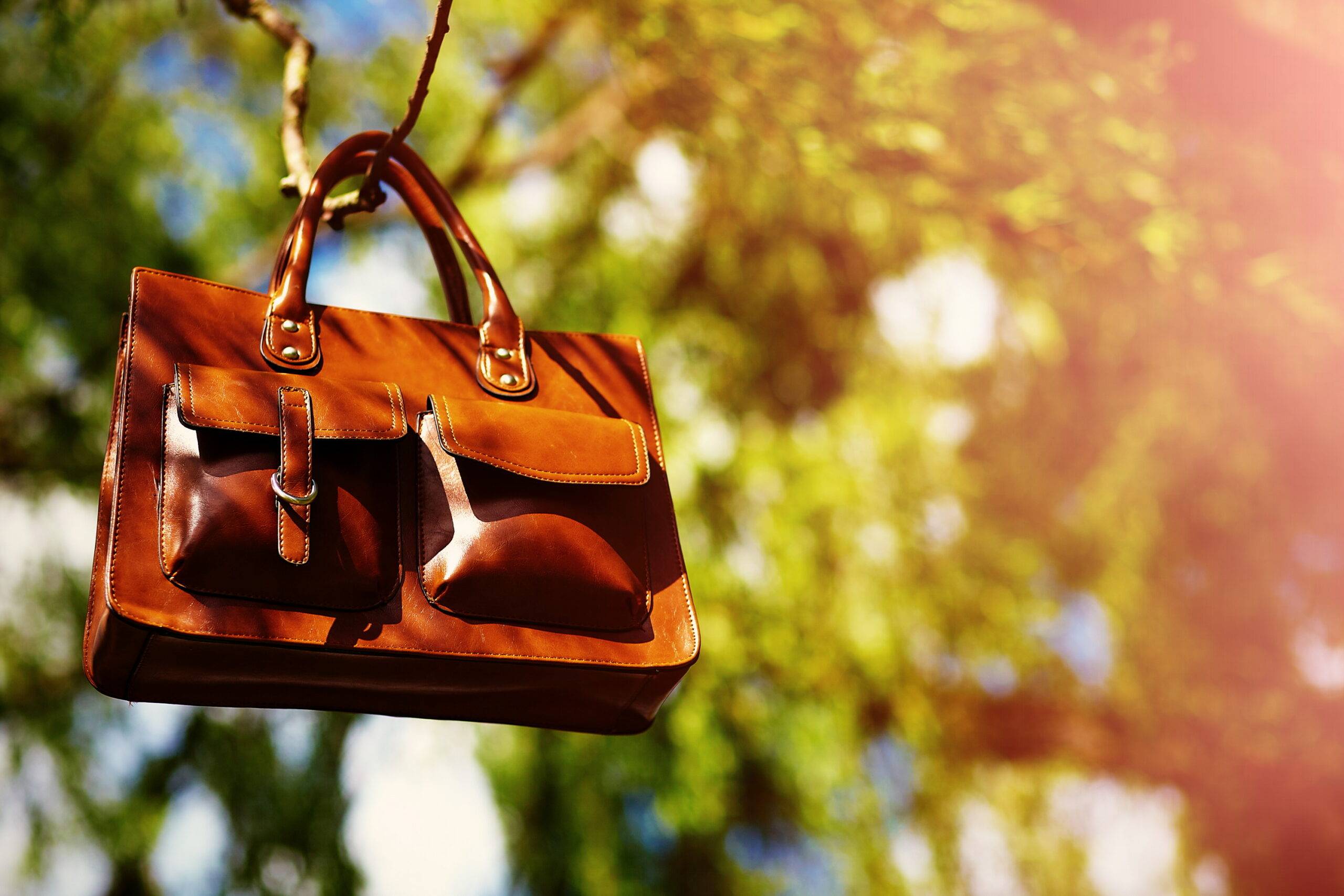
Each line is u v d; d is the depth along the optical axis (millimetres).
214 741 3854
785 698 4184
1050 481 4613
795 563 4094
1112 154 2396
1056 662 4629
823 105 2475
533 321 4172
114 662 897
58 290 3689
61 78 3377
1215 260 2529
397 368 1050
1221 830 4598
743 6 2375
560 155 4484
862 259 4352
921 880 4301
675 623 1040
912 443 4465
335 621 924
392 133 1161
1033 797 4652
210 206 4012
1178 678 4500
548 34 4012
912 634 4320
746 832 4234
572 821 4035
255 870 3734
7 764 3598
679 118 2758
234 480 919
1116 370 4191
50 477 3789
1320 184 2373
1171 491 4266
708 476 4086
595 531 1027
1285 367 3211
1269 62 2270
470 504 995
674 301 4520
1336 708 4461
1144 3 2248
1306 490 3939
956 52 2369
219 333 995
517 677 994
